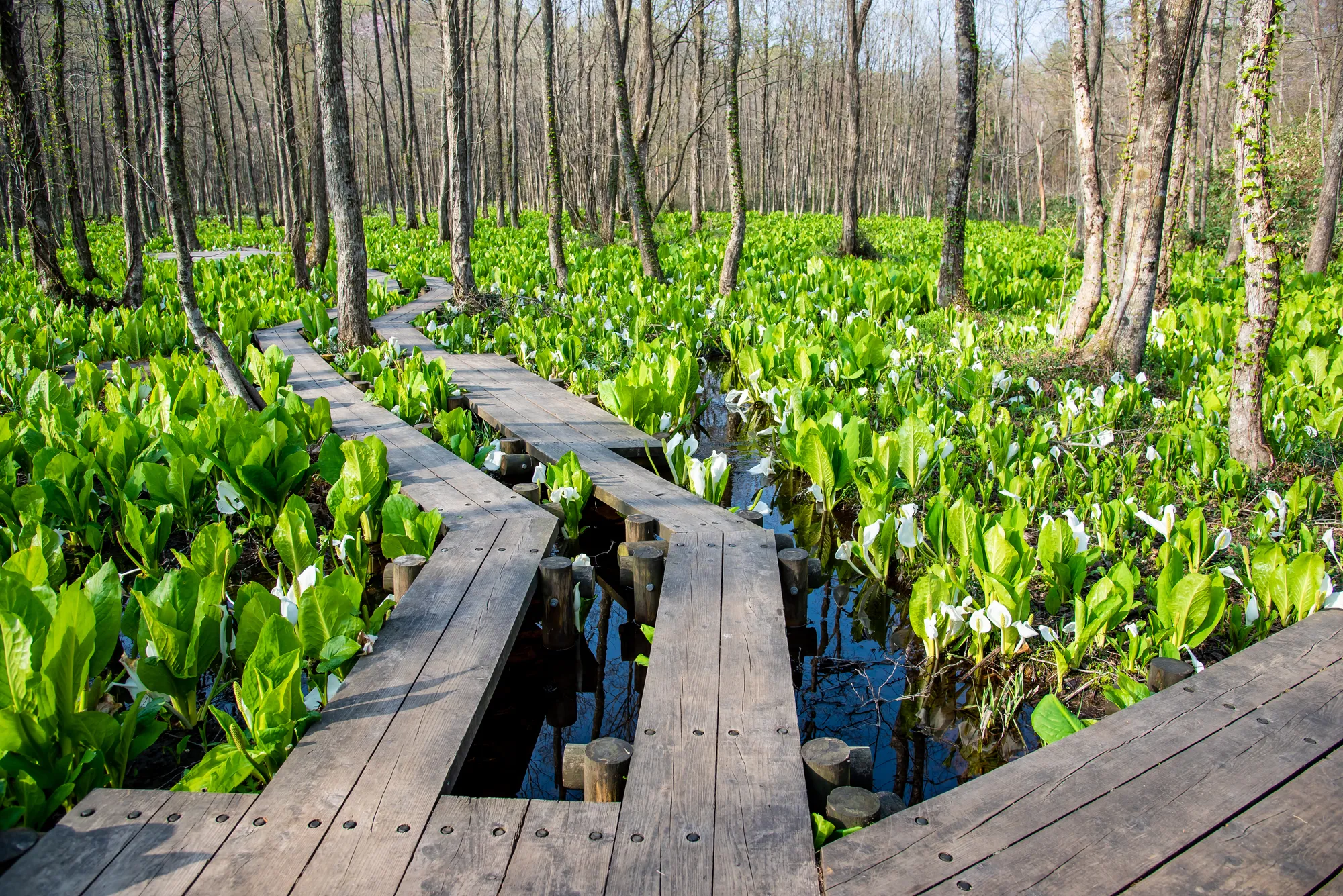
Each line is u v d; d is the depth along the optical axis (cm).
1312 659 307
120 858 216
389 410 705
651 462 589
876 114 4500
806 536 535
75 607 248
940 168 5106
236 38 3819
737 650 327
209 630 309
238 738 259
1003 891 203
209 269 1465
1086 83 841
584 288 1291
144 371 841
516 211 3041
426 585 381
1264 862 212
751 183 5159
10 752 237
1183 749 256
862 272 1383
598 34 3188
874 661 397
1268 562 355
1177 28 705
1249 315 527
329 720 277
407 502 423
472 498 505
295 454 485
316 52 921
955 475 496
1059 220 4097
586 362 923
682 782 247
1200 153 2403
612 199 2270
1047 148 3631
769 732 273
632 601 454
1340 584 411
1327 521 481
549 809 236
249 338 971
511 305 1263
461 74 1262
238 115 4981
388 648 324
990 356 814
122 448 495
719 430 779
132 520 404
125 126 1075
